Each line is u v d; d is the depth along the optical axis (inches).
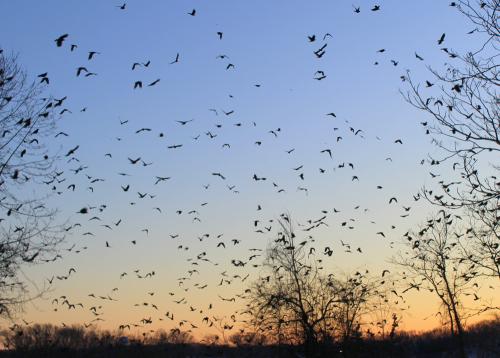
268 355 1610.5
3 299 892.0
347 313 1664.6
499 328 1736.0
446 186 666.2
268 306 1574.8
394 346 1881.2
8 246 873.5
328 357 1617.9
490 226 879.7
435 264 1631.4
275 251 1621.6
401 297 1547.7
